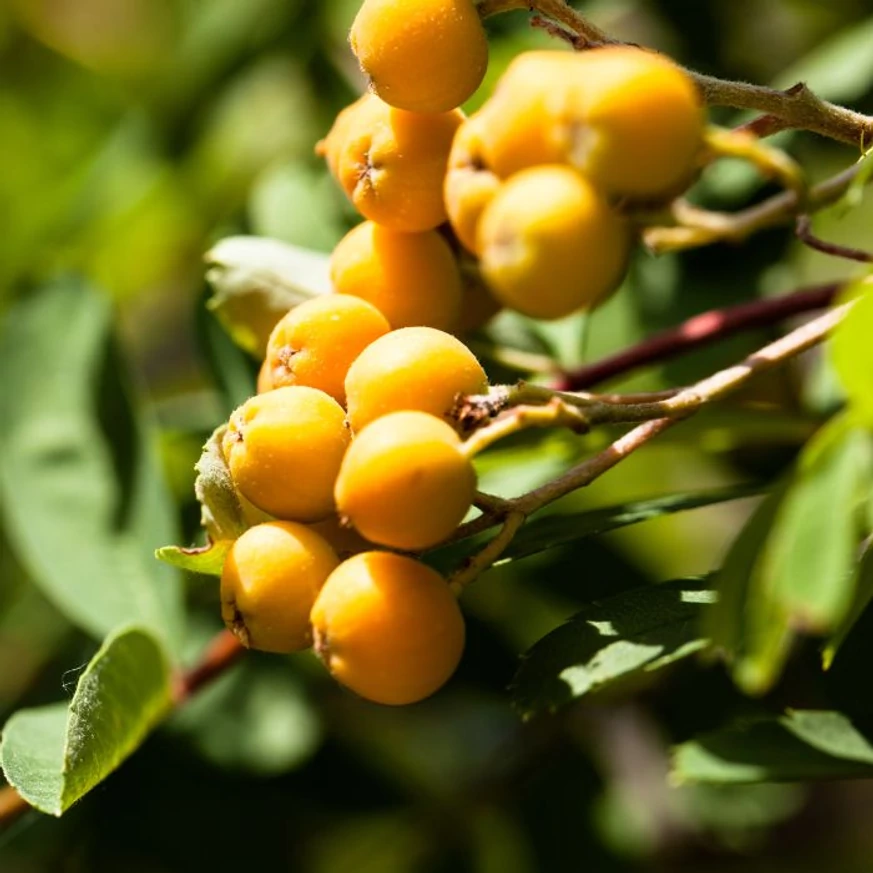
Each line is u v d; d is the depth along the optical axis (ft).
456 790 1.27
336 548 0.82
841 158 1.11
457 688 1.22
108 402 1.04
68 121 1.60
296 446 0.80
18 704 1.19
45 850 1.14
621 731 1.42
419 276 0.85
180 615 1.00
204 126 1.40
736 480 1.19
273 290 0.92
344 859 1.26
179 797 1.17
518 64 0.77
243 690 1.21
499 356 0.98
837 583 0.76
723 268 1.08
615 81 0.75
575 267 0.75
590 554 1.19
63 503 1.03
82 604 1.01
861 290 0.75
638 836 1.23
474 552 0.89
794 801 1.28
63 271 1.07
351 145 0.84
